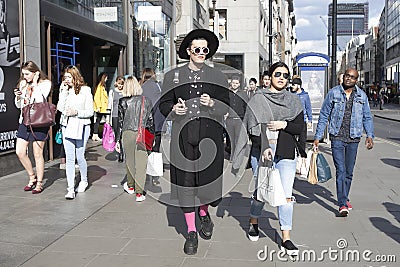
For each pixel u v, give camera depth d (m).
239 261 4.81
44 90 7.52
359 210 6.78
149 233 5.75
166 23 20.16
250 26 34.12
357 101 6.45
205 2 27.75
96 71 15.29
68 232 5.78
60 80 12.11
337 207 6.97
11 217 6.38
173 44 20.84
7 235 5.62
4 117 8.88
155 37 18.72
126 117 7.35
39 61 10.08
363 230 5.84
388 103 65.94
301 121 5.09
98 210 6.79
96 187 8.26
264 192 5.02
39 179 7.76
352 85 6.40
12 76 9.10
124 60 15.46
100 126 14.68
